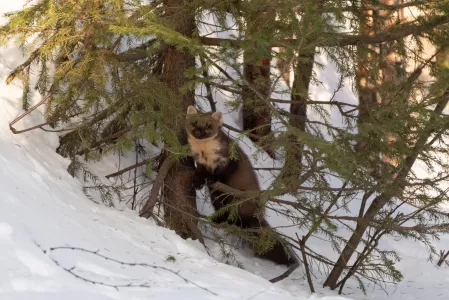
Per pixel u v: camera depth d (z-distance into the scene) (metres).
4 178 5.43
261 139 7.02
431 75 8.54
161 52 8.87
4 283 3.99
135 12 7.04
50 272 4.46
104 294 4.41
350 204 11.97
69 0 6.67
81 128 7.68
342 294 8.74
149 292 4.68
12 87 7.99
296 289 8.49
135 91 7.36
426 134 7.25
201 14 8.00
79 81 7.12
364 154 7.26
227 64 6.82
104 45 7.34
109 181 8.46
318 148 6.49
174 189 8.94
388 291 9.10
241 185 9.24
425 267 10.15
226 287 5.35
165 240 6.78
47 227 5.04
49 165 7.24
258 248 8.60
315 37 7.15
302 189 7.53
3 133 6.87
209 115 9.04
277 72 9.64
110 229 6.11
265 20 7.35
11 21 6.98
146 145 9.92
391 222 8.10
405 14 12.62
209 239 9.02
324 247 10.43
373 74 8.30
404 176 7.86
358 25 8.61
